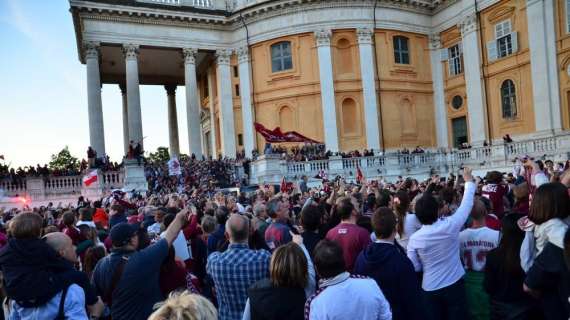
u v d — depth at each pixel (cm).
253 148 4097
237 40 4203
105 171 3112
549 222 434
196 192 2198
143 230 589
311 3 3966
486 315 569
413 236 563
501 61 3622
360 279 404
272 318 410
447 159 3550
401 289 470
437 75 4228
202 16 4062
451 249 549
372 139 3941
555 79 3244
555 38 3244
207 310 251
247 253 511
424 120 4197
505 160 3158
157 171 3388
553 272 416
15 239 432
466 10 3862
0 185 2858
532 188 924
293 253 421
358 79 4022
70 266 457
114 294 471
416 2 4138
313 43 4009
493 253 511
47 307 425
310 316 394
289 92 4044
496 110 3691
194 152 4041
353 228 609
